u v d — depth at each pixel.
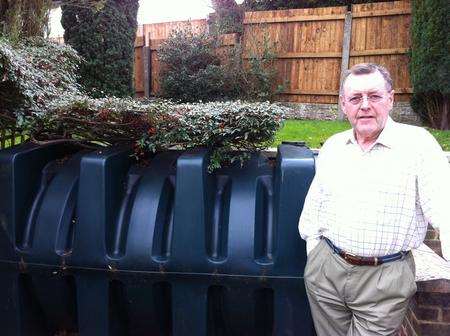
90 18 6.31
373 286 1.98
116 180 2.62
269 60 8.98
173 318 2.44
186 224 2.38
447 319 2.36
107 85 6.45
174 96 9.12
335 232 2.02
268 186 2.65
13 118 3.11
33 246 2.53
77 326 2.80
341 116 8.52
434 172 1.87
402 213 1.91
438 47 6.47
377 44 8.37
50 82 3.44
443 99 6.71
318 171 2.11
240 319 2.48
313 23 8.81
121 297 2.57
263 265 2.35
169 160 2.79
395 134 1.92
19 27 3.93
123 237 2.53
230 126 2.67
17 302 2.59
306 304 2.38
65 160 2.94
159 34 11.85
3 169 2.57
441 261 2.71
